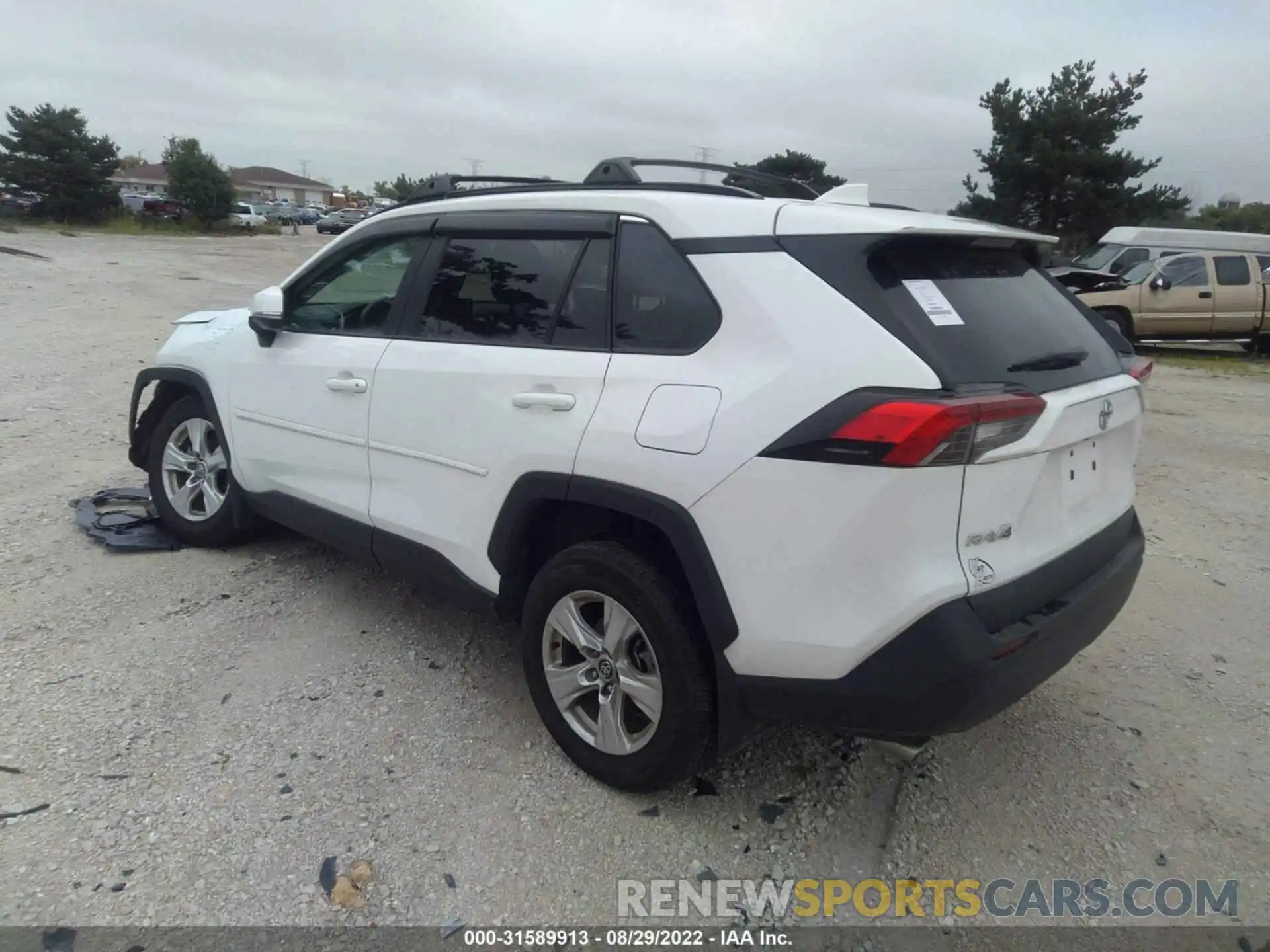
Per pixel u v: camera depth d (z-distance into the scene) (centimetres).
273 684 352
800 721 256
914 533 230
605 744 295
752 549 248
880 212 283
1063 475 272
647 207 289
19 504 523
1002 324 265
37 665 354
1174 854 284
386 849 269
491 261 332
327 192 12231
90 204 4806
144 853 261
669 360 271
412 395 342
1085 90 2858
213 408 445
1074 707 366
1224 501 659
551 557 327
